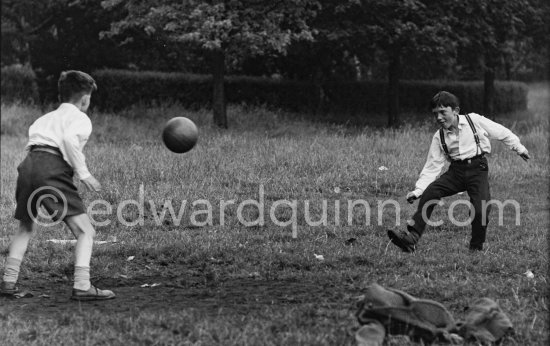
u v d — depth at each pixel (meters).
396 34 29.45
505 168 18.19
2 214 13.59
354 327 6.72
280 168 17.08
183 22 26.09
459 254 10.30
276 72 39.12
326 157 18.14
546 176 17.62
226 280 9.23
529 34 35.09
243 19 26.59
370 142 21.00
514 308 7.52
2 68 37.22
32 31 36.84
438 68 37.88
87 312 7.58
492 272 9.41
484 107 36.66
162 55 37.53
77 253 8.30
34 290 8.88
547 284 8.54
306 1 26.80
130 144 22.84
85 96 8.59
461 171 10.27
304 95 35.78
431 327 6.49
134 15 27.66
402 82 39.06
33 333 6.85
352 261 10.03
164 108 32.38
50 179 8.25
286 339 6.50
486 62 34.81
